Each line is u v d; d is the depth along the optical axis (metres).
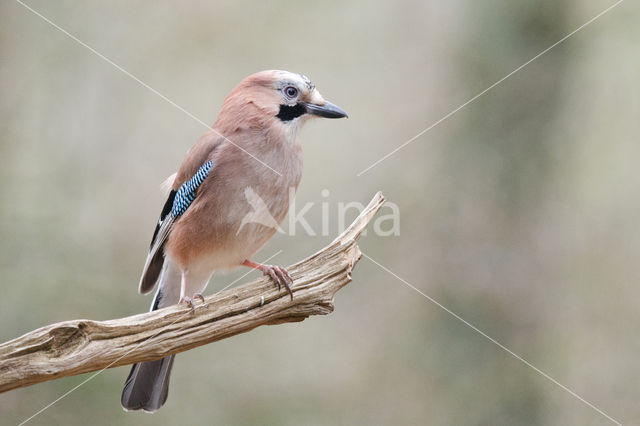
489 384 10.62
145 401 7.64
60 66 12.70
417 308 11.27
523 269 10.66
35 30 12.54
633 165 11.95
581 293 11.21
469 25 11.16
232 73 13.98
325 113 7.80
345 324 12.34
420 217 11.39
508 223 10.74
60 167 12.38
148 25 13.77
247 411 11.80
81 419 10.63
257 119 7.55
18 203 11.73
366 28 14.12
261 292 6.42
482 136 10.93
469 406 10.60
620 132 11.89
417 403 10.91
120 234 12.33
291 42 14.19
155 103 13.47
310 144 13.59
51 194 12.04
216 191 7.41
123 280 11.84
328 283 6.57
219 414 11.68
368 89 13.83
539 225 10.69
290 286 6.45
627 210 11.95
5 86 12.05
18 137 12.00
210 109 13.72
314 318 12.59
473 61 11.05
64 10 12.82
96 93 13.16
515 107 10.85
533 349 10.59
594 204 11.71
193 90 13.79
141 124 13.36
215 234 7.51
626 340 11.27
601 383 11.10
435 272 10.95
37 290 11.12
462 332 10.79
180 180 7.72
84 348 5.75
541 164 10.74
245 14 14.13
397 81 13.74
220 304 6.31
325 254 6.59
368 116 13.67
